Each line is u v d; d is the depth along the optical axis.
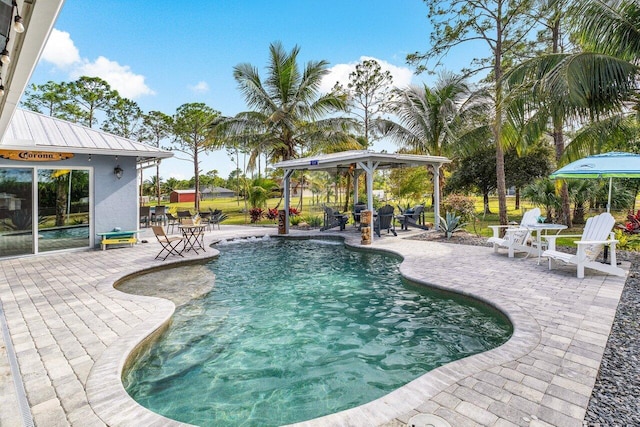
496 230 9.05
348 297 6.13
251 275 7.75
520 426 2.39
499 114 9.66
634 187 14.67
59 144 9.64
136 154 10.49
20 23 2.10
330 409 3.05
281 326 4.89
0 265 8.11
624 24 8.11
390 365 3.80
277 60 18.48
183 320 5.11
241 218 22.44
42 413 2.63
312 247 11.48
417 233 13.04
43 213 9.59
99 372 3.23
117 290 6.01
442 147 17.62
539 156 18.88
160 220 16.39
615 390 2.82
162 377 3.61
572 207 16.38
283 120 17.95
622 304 4.84
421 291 6.38
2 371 3.25
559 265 7.35
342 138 18.28
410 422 2.45
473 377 3.03
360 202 18.88
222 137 18.72
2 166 8.97
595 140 9.84
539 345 3.63
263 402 3.17
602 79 7.78
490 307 5.13
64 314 4.80
